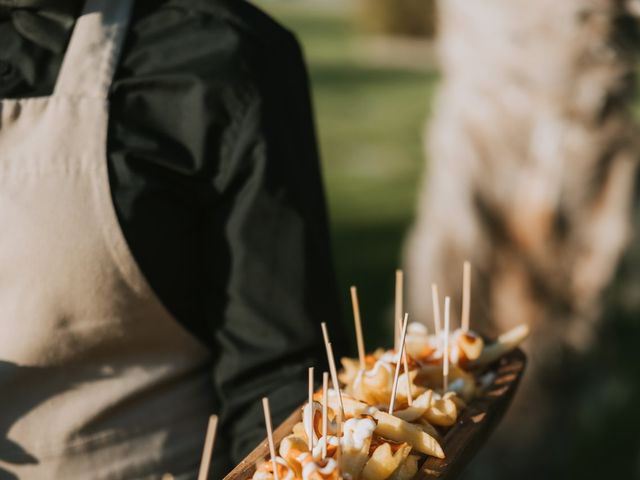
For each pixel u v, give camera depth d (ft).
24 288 2.24
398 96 22.68
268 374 2.43
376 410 2.08
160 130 2.33
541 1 5.10
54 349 2.29
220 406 2.56
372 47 28.89
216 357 2.51
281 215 2.38
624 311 8.86
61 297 2.25
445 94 5.96
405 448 1.96
